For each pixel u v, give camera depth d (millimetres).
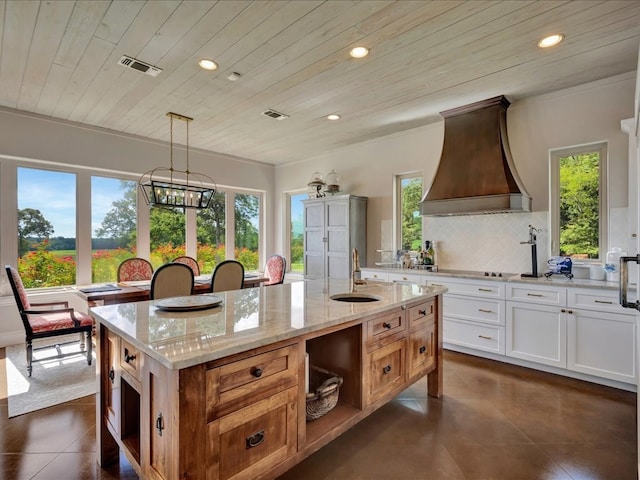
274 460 1425
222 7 2061
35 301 3967
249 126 4328
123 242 4727
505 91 3344
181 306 1812
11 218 3881
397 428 2174
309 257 5387
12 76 2947
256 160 6199
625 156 2998
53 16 2141
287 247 6516
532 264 3297
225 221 5914
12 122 3766
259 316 1696
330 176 5301
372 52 2600
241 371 1303
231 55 2617
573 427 2172
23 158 3857
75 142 4188
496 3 2051
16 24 2217
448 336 3637
